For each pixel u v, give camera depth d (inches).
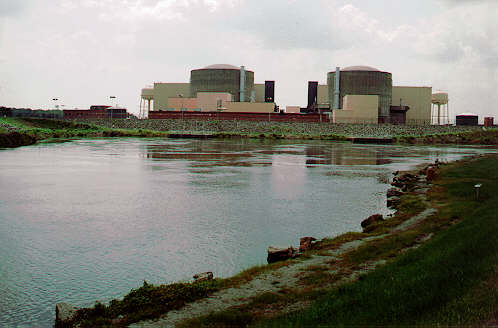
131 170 3009.4
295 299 715.4
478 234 854.5
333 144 6919.3
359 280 771.4
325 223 1503.4
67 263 1072.8
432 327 503.5
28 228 1411.2
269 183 2461.9
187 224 1472.7
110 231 1378.0
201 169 3117.6
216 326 621.0
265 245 1228.5
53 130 7637.8
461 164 3223.4
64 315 697.0
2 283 938.7
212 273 925.2
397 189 2081.7
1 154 4170.8
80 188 2217.0
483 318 505.4
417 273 702.5
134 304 730.2
